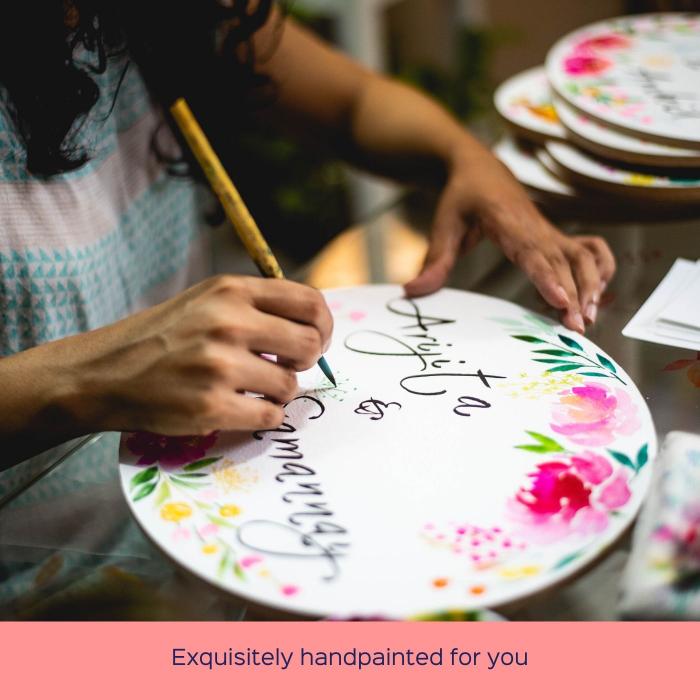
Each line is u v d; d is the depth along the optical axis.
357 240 0.81
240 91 0.84
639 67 0.87
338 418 0.53
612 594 0.39
